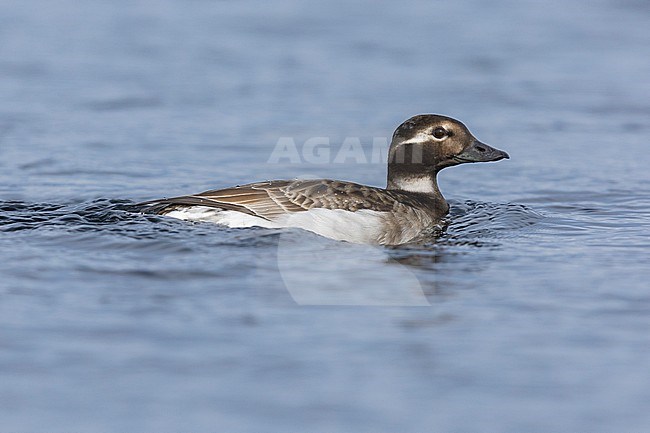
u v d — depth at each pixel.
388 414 9.15
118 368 9.88
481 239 14.90
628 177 19.53
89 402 9.29
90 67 27.53
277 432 8.85
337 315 11.25
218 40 30.48
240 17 33.25
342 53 29.33
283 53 29.27
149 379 9.69
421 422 9.04
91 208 15.48
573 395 9.51
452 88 26.12
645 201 17.70
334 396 9.44
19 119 23.17
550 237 15.04
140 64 27.89
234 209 14.36
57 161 20.17
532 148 21.78
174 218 14.52
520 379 9.80
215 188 18.58
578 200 17.91
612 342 10.60
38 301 11.47
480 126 23.20
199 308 11.34
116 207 15.49
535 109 24.59
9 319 10.94
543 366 10.06
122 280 12.17
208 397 9.38
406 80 26.69
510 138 22.47
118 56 28.64
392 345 10.49
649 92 25.98
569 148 21.75
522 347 10.48
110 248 13.33
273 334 10.70
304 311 11.34
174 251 13.28
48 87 25.77
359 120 23.23
